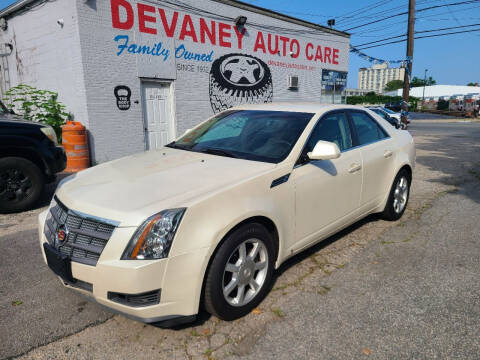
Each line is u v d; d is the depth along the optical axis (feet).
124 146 31.78
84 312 9.33
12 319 9.00
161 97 34.42
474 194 20.26
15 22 35.14
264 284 9.45
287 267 11.60
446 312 9.16
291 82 48.24
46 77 32.81
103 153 30.48
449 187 22.02
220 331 8.50
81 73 28.66
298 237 10.46
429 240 13.73
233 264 8.70
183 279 7.59
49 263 8.55
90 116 29.35
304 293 10.07
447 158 33.19
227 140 11.85
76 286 7.94
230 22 39.29
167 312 7.61
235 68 40.91
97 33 28.91
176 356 7.70
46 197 19.83
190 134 13.37
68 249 8.04
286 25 46.42
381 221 15.83
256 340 8.17
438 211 17.20
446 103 186.09
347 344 8.00
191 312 7.85
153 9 31.99
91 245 7.70
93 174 10.07
